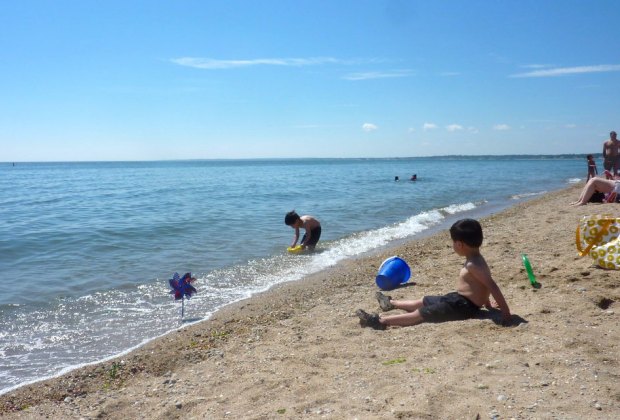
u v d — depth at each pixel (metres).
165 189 36.41
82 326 7.02
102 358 5.89
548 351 4.50
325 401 3.99
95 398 4.74
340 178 51.91
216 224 16.62
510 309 5.74
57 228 15.81
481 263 5.59
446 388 3.93
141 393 4.66
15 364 5.77
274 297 8.16
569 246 8.77
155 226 16.09
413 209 21.02
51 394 4.95
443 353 4.71
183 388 4.66
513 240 9.97
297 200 25.41
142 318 7.34
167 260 11.21
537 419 3.39
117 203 24.91
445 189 33.16
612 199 14.28
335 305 7.16
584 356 4.32
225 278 9.63
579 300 5.73
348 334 5.64
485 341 4.89
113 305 7.97
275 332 6.11
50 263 10.95
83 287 9.02
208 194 30.42
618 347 4.49
